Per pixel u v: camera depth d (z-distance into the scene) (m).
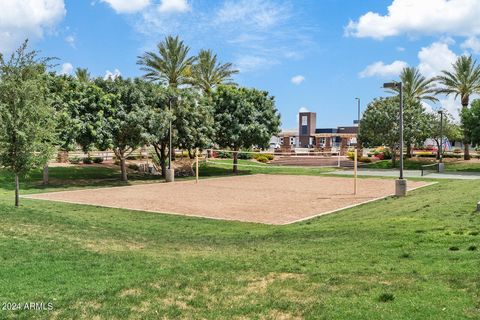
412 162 52.91
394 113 49.56
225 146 44.62
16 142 17.92
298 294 7.50
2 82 17.84
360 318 6.19
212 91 44.06
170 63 47.56
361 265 9.17
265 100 44.31
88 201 22.97
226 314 6.73
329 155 66.75
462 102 53.38
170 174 34.41
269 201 23.25
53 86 30.11
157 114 33.56
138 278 8.65
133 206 21.36
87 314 6.73
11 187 28.72
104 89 33.66
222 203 22.53
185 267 9.56
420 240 10.81
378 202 21.33
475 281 7.37
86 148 30.86
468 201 16.52
